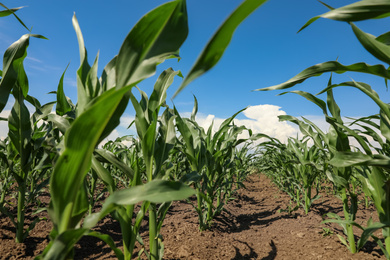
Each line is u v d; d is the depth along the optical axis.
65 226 0.77
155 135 1.26
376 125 1.56
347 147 1.46
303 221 3.05
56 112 1.85
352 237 1.94
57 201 0.75
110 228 2.57
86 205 0.88
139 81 0.67
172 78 1.37
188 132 2.13
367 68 0.84
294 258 1.99
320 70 0.91
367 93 1.07
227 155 2.62
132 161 2.70
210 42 0.44
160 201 0.69
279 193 5.09
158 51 0.60
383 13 0.73
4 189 2.43
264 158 5.36
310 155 3.15
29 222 2.43
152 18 0.62
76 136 0.69
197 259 1.88
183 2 0.61
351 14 0.77
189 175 1.58
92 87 1.02
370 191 1.53
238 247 2.26
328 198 4.34
